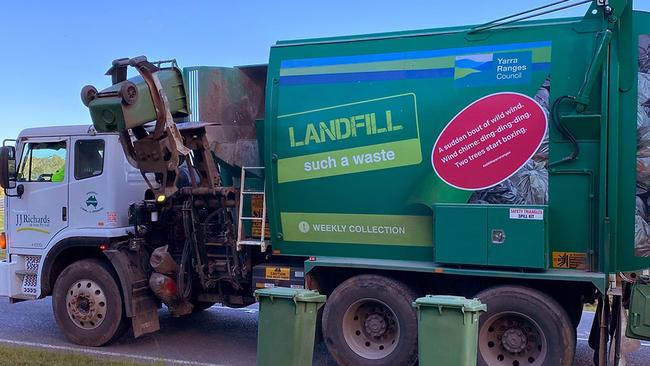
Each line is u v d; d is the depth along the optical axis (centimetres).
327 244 726
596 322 669
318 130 717
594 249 624
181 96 796
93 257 857
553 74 634
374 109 694
